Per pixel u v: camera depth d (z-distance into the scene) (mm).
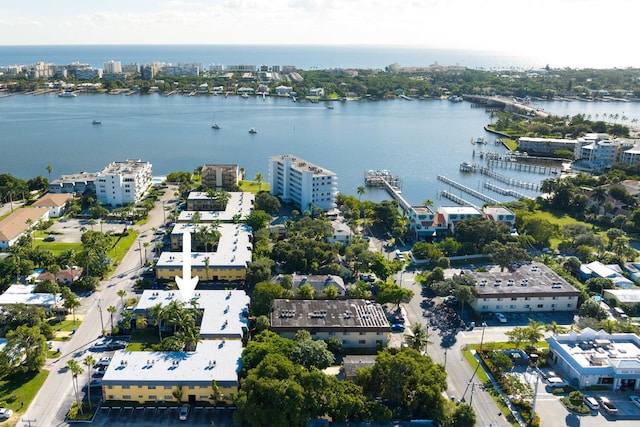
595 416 144750
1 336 171375
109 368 150250
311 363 152375
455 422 136875
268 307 187125
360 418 139750
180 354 158375
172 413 143500
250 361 149875
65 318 188875
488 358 168875
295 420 131625
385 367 146875
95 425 137375
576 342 172625
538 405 148875
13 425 135125
